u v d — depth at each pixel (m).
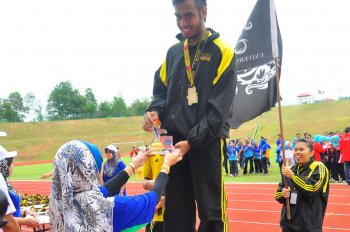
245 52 5.84
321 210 4.87
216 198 2.75
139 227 2.71
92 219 2.39
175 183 2.95
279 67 5.66
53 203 2.47
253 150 21.45
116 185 3.17
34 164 43.47
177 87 2.86
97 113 95.88
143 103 98.19
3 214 2.28
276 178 18.55
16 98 90.50
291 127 51.91
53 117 94.25
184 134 2.76
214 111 2.62
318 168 4.93
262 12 5.80
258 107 5.61
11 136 61.66
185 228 2.93
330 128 49.25
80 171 2.42
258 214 10.45
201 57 2.77
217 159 2.76
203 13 2.77
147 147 3.36
